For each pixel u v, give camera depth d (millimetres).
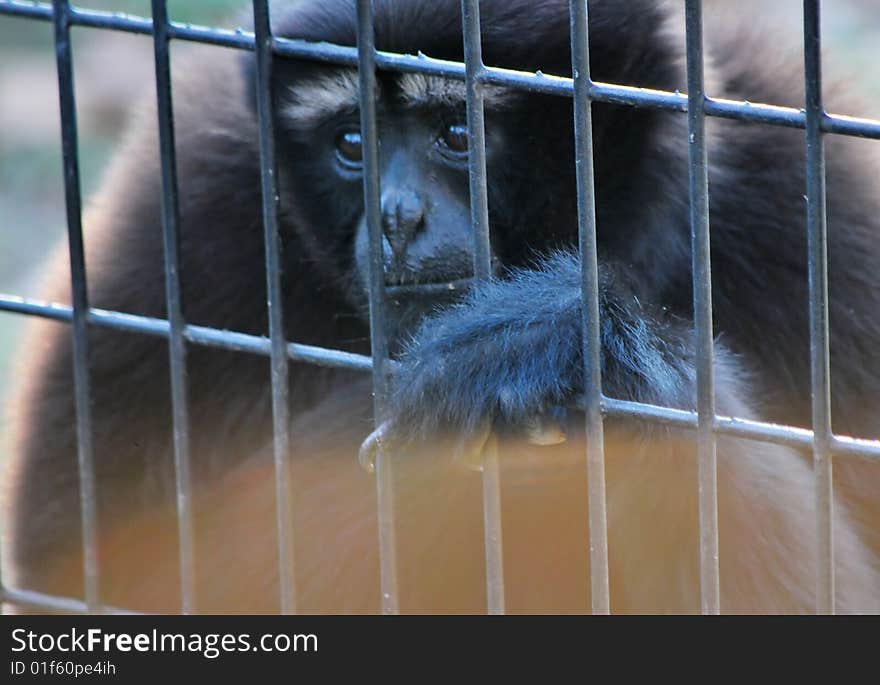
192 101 8125
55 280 7930
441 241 6773
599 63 6949
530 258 7141
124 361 7637
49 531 7691
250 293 7914
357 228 7422
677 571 5797
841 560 6402
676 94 4180
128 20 5090
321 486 7367
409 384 5207
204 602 7641
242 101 7773
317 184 7523
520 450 5324
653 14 7141
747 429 4211
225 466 7988
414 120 6797
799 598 5973
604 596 4527
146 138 8227
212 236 7836
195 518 7797
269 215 4898
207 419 7875
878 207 7633
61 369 7656
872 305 7500
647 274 7484
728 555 5836
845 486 7613
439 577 6867
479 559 6734
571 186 7055
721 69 7664
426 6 6539
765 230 7559
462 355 5129
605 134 7023
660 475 5504
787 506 6117
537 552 6578
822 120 3934
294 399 8141
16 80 18250
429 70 4543
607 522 5781
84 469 5531
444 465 5605
